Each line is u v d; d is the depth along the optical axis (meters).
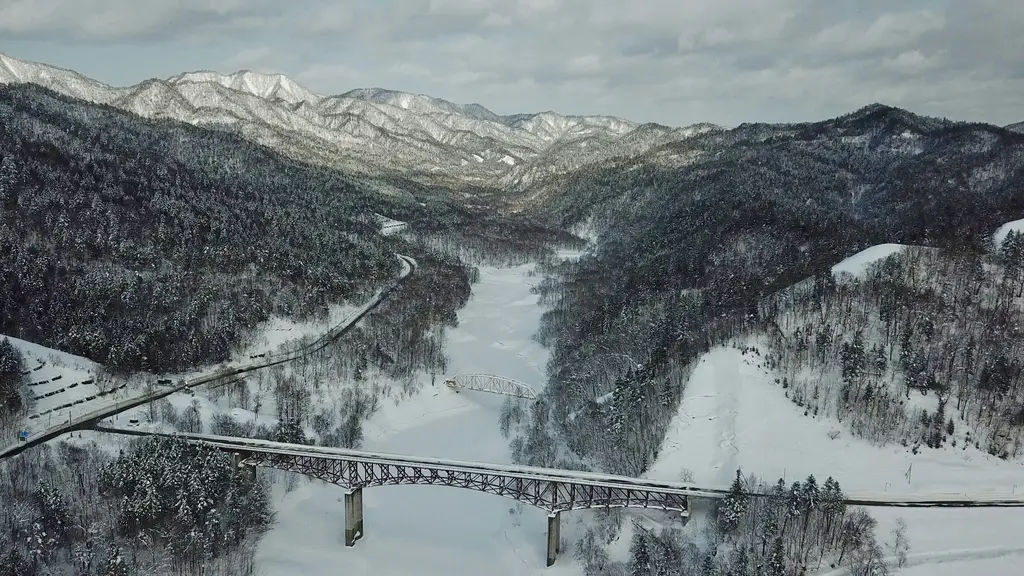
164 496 131.38
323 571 135.75
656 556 123.31
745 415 168.25
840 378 175.75
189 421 169.88
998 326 182.38
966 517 130.12
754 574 114.12
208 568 127.25
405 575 136.88
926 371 171.50
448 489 170.62
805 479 144.75
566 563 137.38
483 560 141.62
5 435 156.38
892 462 150.50
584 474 139.00
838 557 120.12
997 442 153.00
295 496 158.88
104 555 122.06
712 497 132.12
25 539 120.31
